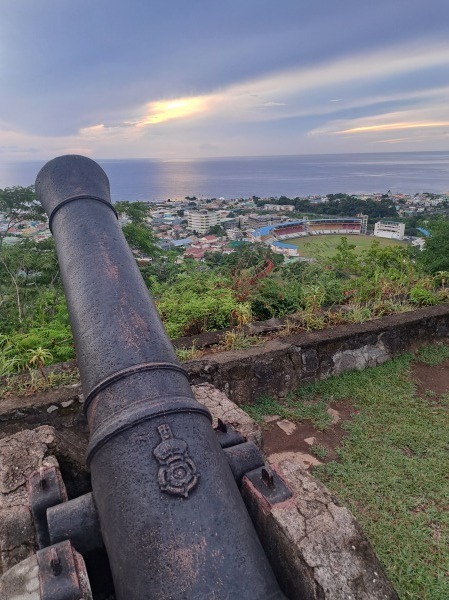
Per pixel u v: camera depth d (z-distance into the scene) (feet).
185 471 5.84
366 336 16.01
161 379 6.89
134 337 7.30
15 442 9.58
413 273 24.25
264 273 21.91
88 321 7.62
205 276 24.06
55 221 9.77
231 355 14.17
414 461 11.24
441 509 9.75
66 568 6.16
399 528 9.18
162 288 22.68
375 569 6.14
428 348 17.43
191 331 17.97
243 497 7.53
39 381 13.05
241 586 5.24
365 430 12.62
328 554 6.21
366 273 25.12
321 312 17.99
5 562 7.35
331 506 6.93
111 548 5.84
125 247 9.09
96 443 6.32
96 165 11.11
